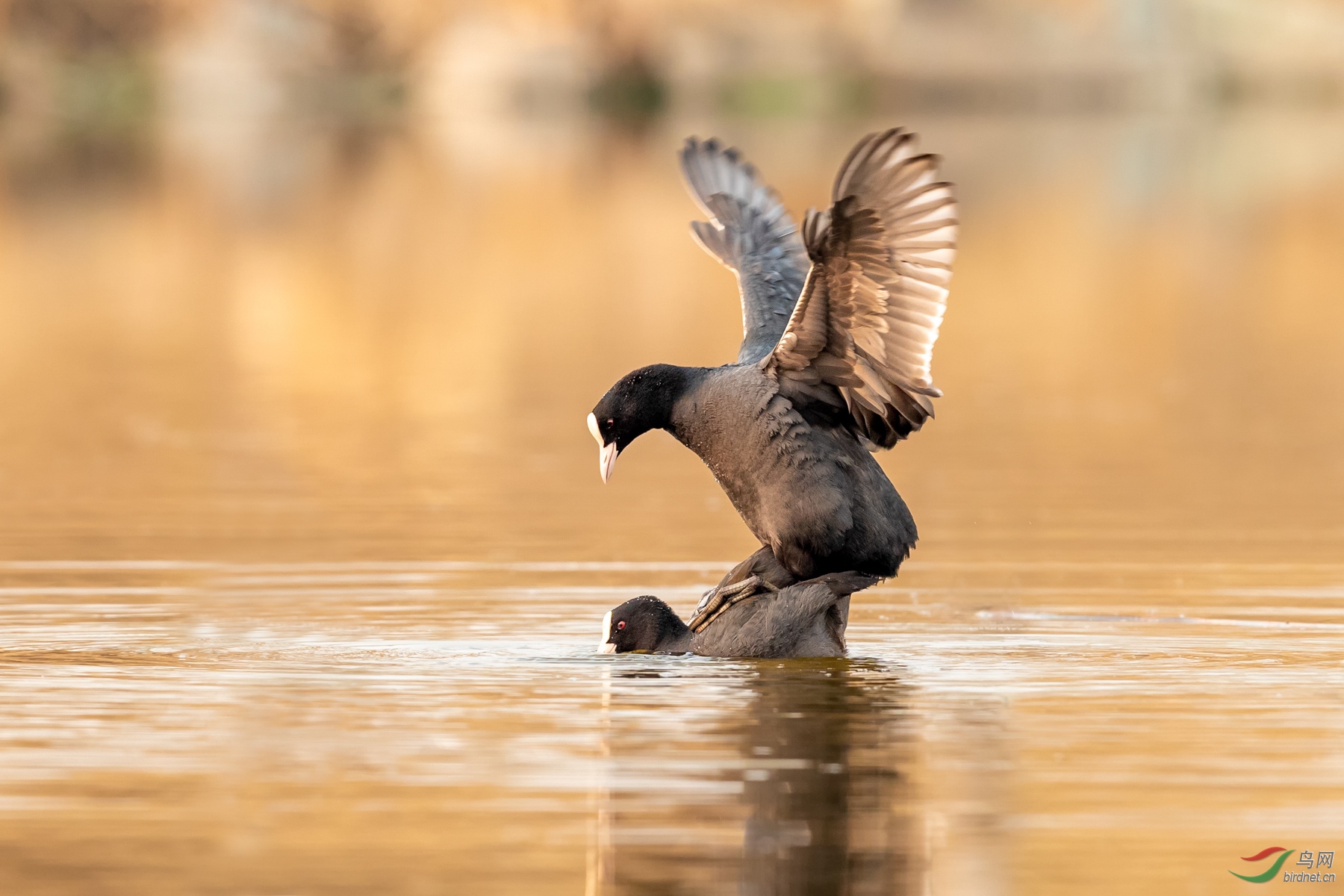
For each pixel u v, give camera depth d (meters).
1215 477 18.22
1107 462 19.00
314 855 7.80
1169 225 40.72
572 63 63.91
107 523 16.48
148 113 61.97
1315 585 13.84
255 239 38.53
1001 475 18.36
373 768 9.01
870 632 12.48
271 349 26.97
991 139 56.50
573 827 8.13
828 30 65.06
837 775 8.88
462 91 64.25
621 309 30.09
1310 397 22.77
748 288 13.20
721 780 8.80
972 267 35.31
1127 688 10.74
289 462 19.39
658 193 44.56
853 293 11.20
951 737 9.60
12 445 20.44
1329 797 8.52
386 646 12.00
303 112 63.78
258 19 64.31
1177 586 13.86
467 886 7.46
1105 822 8.20
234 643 12.08
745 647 11.68
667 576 14.34
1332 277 33.53
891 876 7.56
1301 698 10.45
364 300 31.30
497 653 11.84
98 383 24.41
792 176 42.00
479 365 25.31
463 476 18.62
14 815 8.31
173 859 7.76
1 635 12.23
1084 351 26.39
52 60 61.81
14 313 30.31
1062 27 68.94
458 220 40.88
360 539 15.74
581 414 22.03
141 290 32.53
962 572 14.41
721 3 64.50
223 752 9.30
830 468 11.62
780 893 7.41
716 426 11.78
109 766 9.05
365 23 64.31
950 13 67.56
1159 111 67.06
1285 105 69.44
